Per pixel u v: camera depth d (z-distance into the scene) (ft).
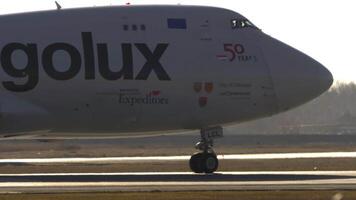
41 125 403.34
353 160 584.40
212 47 423.64
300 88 437.58
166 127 424.05
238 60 426.92
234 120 431.84
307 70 439.22
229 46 426.92
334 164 523.70
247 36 433.89
